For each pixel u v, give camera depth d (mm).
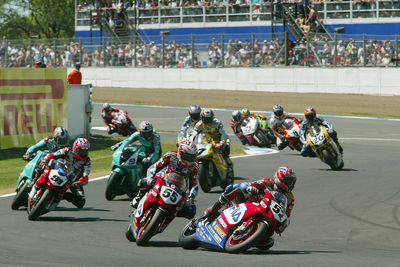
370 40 153125
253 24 184375
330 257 30172
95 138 89188
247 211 29797
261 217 29750
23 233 35594
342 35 156750
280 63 164000
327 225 40906
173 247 32469
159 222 32188
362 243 36000
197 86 170250
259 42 166250
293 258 29547
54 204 39844
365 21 171250
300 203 48062
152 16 198250
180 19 194375
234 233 30406
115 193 47594
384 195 51500
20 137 74938
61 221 39500
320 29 175250
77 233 35969
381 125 110188
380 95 148750
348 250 33375
